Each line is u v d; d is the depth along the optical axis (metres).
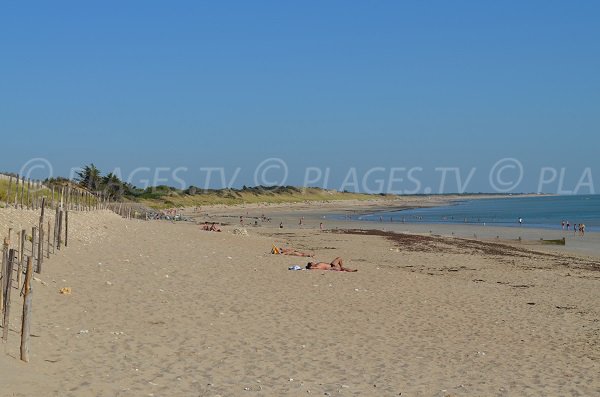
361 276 27.89
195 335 15.97
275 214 130.12
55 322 16.03
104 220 47.88
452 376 13.60
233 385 12.08
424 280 27.86
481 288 26.50
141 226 50.09
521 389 12.86
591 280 31.05
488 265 36.88
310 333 16.92
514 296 24.88
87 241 32.25
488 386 12.98
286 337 16.34
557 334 18.39
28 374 11.45
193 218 99.88
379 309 20.73
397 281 26.95
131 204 99.44
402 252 43.75
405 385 12.73
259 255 34.41
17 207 38.78
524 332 18.50
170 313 18.27
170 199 143.38
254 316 18.62
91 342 14.50
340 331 17.38
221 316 18.34
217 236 47.66
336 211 153.38
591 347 16.91
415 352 15.56
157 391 11.41
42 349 13.41
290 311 19.61
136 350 14.17
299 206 189.50
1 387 10.51
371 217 117.69
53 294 19.34
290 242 50.38
